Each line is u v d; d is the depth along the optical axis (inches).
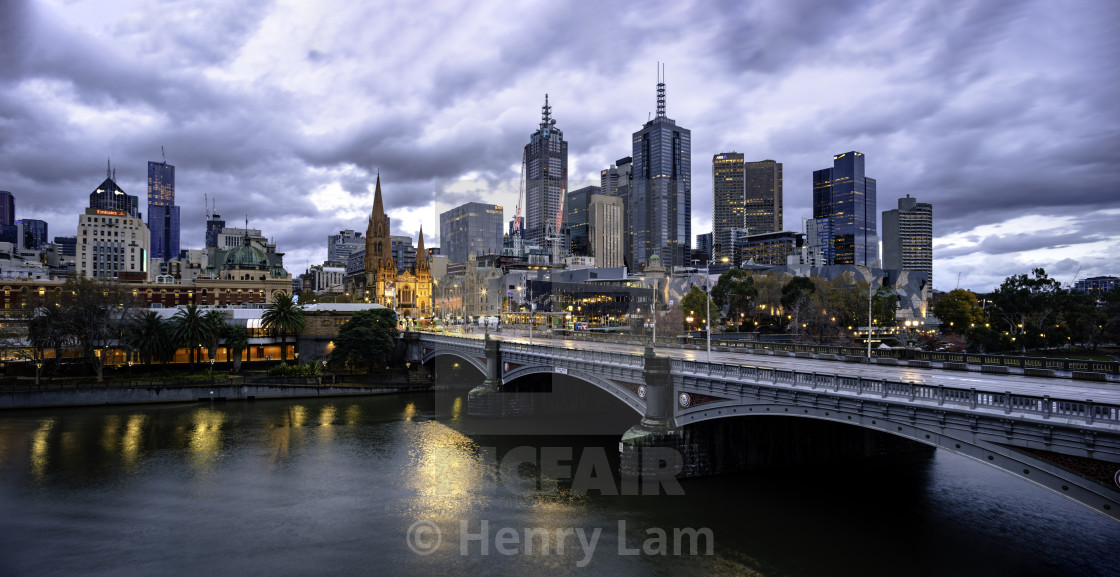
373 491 2036.2
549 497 1941.4
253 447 2620.6
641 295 7367.1
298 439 2770.7
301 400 3838.6
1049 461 1029.2
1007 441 1083.3
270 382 3858.3
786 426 2143.2
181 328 3924.7
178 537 1673.2
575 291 7854.3
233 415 3334.2
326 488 2073.1
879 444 2273.6
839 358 2426.2
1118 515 938.1
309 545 1615.4
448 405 3686.0
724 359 2479.1
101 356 3649.1
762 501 1815.9
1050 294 4918.8
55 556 1556.3
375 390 4121.6
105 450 2549.2
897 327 5944.9
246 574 1459.2
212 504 1921.8
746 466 2073.1
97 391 3508.9
